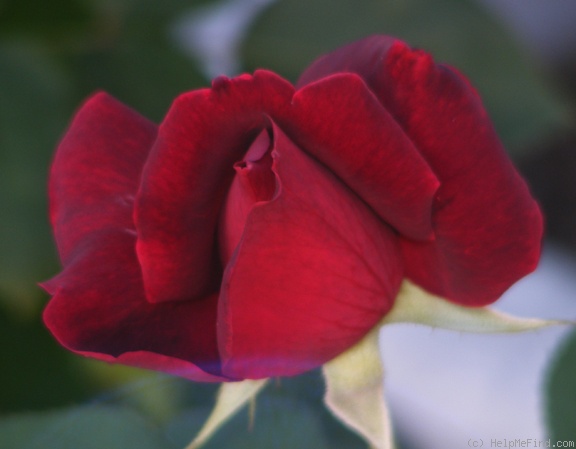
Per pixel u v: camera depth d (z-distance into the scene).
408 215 0.43
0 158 0.54
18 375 0.54
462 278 0.43
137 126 0.45
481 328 0.44
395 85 0.43
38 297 0.54
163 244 0.43
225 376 0.42
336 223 0.42
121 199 0.45
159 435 0.49
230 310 0.41
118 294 0.44
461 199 0.43
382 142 0.42
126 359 0.42
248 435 0.49
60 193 0.45
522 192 0.43
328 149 0.42
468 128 0.42
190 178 0.42
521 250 0.43
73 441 0.48
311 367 0.43
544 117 0.55
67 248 0.45
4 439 0.48
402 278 0.44
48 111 0.55
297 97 0.42
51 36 0.55
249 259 0.41
